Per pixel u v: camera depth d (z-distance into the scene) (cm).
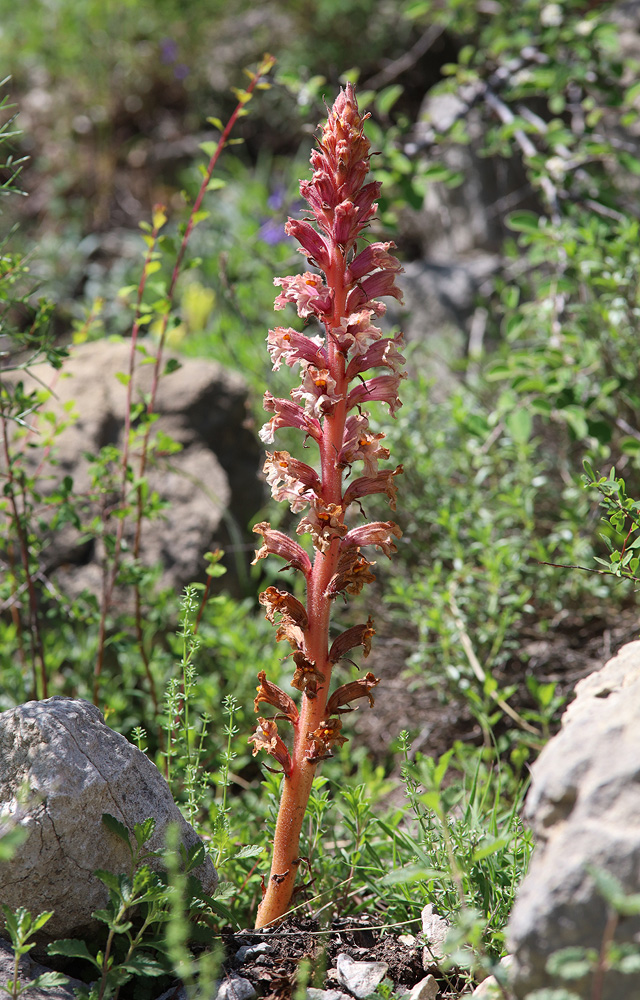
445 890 245
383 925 247
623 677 204
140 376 482
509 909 242
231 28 923
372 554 454
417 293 657
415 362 559
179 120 918
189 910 231
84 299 768
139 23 907
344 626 430
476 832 262
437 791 230
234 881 282
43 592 396
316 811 273
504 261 655
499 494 421
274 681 378
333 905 256
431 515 430
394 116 831
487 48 686
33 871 218
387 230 547
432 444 454
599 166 584
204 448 473
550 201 504
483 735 382
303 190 230
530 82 551
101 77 903
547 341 469
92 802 226
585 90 628
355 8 868
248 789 361
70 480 356
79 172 876
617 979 165
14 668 381
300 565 237
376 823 295
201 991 216
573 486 438
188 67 903
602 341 428
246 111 361
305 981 213
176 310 697
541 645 400
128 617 386
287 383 523
